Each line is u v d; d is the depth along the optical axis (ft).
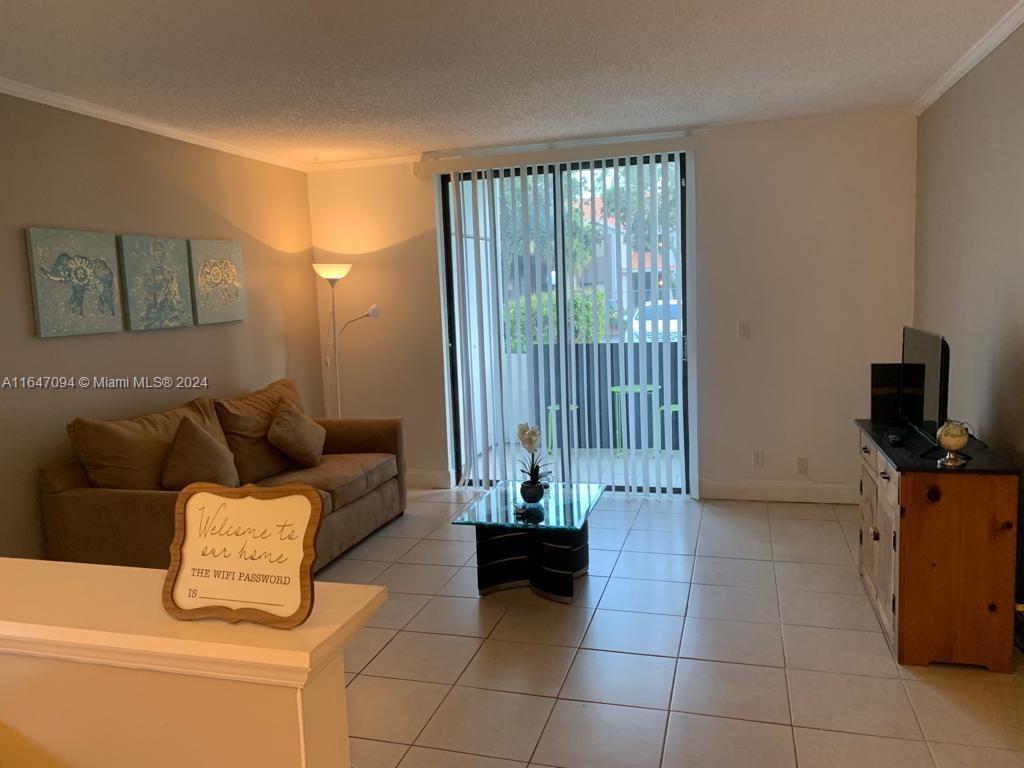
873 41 10.38
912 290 15.17
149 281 13.48
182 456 12.02
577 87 12.23
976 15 9.46
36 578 4.37
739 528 14.82
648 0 8.53
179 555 3.80
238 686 3.60
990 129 10.71
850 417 15.81
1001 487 8.91
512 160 16.60
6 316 11.02
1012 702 8.54
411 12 8.63
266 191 16.99
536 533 12.01
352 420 16.29
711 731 8.20
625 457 17.12
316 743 3.62
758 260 15.89
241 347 16.11
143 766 3.87
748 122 15.49
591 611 11.37
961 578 9.16
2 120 10.93
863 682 9.08
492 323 17.56
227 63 10.29
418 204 17.92
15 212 11.13
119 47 9.53
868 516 11.47
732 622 10.82
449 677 9.55
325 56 10.12
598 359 17.03
